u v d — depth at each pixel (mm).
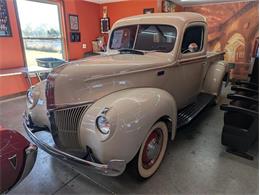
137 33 2539
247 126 2057
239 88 2678
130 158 1479
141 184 1737
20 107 3754
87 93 1625
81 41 6137
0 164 1238
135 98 1585
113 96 1646
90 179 1808
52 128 1724
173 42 2260
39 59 4699
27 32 4746
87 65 1760
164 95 1811
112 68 1762
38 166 1990
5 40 4281
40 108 1922
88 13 6258
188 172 1887
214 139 2508
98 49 6371
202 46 2791
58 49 5625
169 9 5582
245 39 5664
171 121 1885
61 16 5449
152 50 2414
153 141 1765
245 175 1844
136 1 6000
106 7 6582
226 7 5766
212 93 3229
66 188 1703
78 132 1587
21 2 4508
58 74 1670
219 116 3242
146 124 1516
